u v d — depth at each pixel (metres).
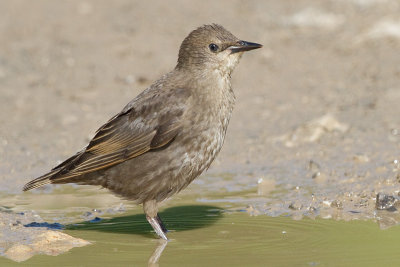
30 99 19.25
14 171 13.88
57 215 10.96
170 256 8.75
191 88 10.09
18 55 22.09
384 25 22.47
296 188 11.98
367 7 24.17
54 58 21.97
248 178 12.91
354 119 16.20
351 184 11.91
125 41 22.84
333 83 19.28
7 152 15.21
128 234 9.91
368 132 15.08
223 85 10.20
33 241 9.48
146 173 9.98
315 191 11.74
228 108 10.23
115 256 8.80
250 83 19.91
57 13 25.31
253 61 21.47
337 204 10.88
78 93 19.62
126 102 18.86
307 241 9.15
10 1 26.31
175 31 23.47
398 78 18.95
